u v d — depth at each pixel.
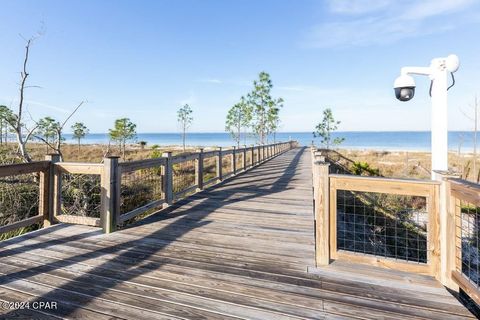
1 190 6.36
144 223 4.14
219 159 8.16
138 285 2.33
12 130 8.62
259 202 5.54
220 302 2.08
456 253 2.32
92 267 2.66
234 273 2.57
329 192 2.82
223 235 3.63
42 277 2.45
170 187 5.27
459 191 2.19
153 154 18.59
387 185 2.60
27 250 3.06
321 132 35.50
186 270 2.62
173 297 2.15
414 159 28.38
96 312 1.94
